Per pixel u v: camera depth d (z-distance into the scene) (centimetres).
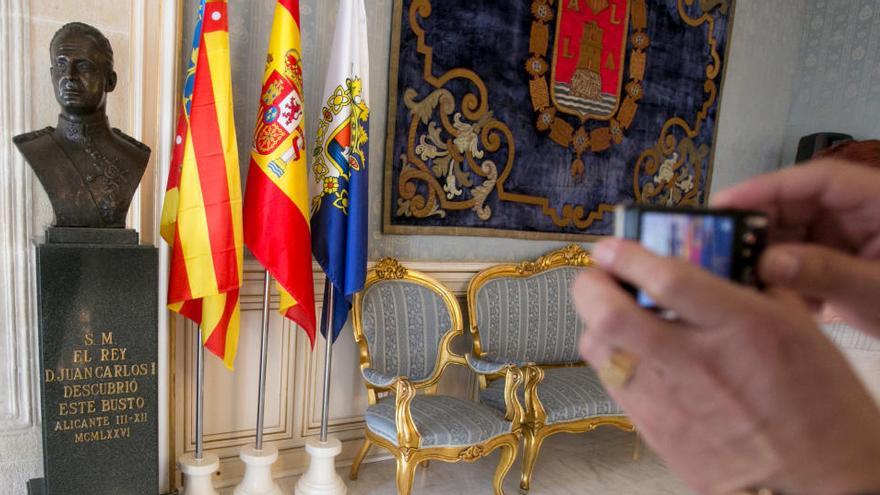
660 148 338
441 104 258
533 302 283
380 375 217
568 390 245
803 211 35
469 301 269
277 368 236
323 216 210
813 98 398
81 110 157
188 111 186
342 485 219
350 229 209
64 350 154
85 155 160
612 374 22
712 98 356
